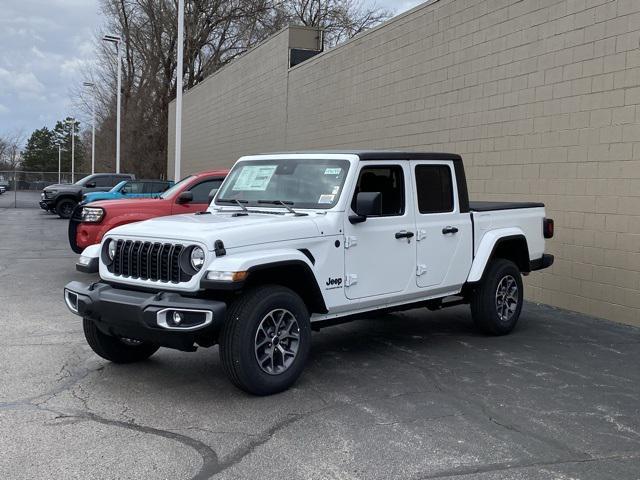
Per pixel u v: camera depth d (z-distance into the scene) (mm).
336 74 15352
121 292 5219
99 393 5277
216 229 5059
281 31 18906
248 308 5004
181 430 4527
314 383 5609
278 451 4199
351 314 5965
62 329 7410
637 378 5891
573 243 8844
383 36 13195
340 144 15195
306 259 5312
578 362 6387
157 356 6383
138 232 5312
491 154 10242
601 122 8383
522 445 4340
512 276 7441
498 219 7316
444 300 7520
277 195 6188
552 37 9078
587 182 8602
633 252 8008
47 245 16703
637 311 7969
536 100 9367
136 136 47250
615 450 4285
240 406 5008
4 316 8078
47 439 4340
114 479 3785
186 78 44844
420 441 4383
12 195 45219
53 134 111875
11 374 5750
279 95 19109
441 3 11336
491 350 6809
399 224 6203
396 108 12797
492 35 10156
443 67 11328
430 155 6582
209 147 26938
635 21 7906
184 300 4852
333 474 3881
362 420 4754
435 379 5777
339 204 5711
